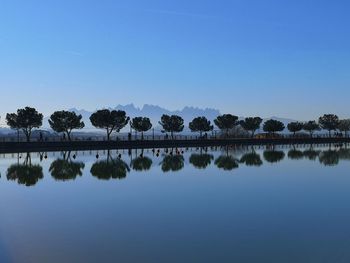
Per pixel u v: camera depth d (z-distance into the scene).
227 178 40.00
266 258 16.08
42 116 101.38
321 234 19.31
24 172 45.19
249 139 117.56
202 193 31.00
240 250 17.02
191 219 22.41
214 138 120.88
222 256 16.31
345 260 15.82
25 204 26.77
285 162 57.59
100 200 28.16
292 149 91.25
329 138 130.88
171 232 19.77
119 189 33.12
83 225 21.16
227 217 22.84
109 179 39.44
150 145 100.81
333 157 67.00
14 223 21.56
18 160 60.09
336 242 18.02
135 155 71.62
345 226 20.75
